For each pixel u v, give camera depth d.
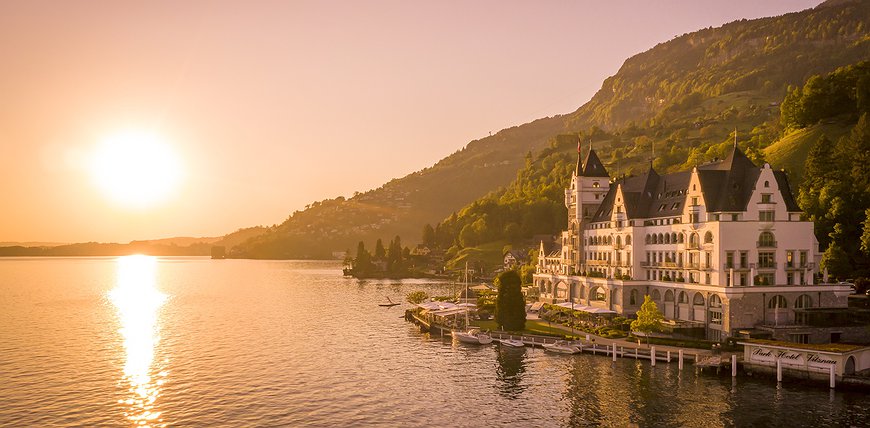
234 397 109.25
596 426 92.88
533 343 150.62
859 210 169.50
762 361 115.06
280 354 144.25
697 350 130.75
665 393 107.06
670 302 156.12
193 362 135.88
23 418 98.12
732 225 140.12
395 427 93.69
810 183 193.25
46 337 168.25
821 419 93.06
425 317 190.25
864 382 104.31
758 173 143.62
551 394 108.50
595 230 190.62
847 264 156.50
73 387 115.50
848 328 133.00
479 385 115.50
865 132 198.75
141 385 116.75
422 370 127.62
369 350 148.88
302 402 106.19
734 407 99.12
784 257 142.50
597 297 179.75
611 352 135.88
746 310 134.88
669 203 162.25
